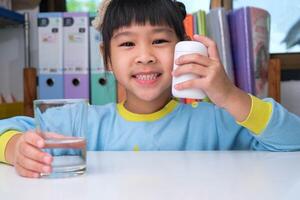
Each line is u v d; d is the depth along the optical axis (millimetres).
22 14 1292
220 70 548
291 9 1317
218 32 1047
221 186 322
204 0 1326
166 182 341
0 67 1382
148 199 283
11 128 531
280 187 315
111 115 758
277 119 576
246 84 1053
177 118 741
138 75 682
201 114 750
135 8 675
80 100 416
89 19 1113
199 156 509
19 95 1372
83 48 1112
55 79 1124
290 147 583
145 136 724
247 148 703
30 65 1338
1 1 1216
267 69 1084
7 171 427
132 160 477
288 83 1333
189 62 535
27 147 389
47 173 375
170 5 693
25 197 300
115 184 338
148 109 741
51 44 1123
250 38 1053
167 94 728
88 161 471
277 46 1341
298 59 1323
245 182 336
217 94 556
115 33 694
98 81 1107
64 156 388
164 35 676
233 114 581
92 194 304
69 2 1398
